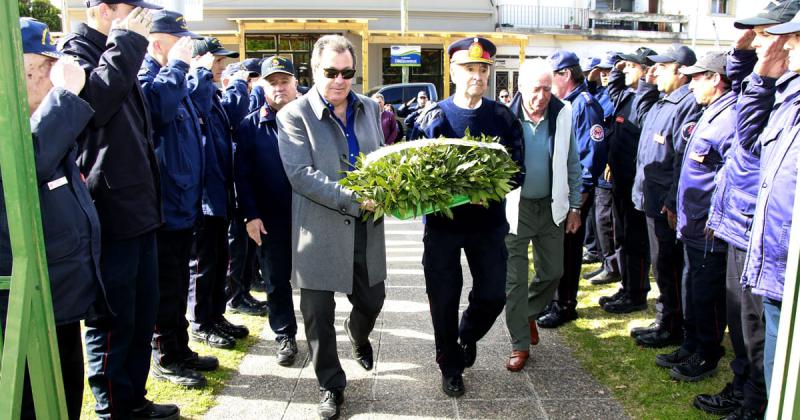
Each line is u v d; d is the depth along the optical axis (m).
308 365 3.82
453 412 3.21
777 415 1.68
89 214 2.37
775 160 2.40
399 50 16.08
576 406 3.26
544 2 21.95
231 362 3.85
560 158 3.75
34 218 1.61
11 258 2.03
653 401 3.29
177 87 3.18
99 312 2.49
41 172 2.06
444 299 3.30
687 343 3.65
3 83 1.51
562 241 3.90
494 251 3.34
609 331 4.33
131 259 2.77
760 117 2.71
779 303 2.42
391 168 2.91
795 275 1.61
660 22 23.06
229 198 4.14
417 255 6.60
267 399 3.37
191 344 4.13
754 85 2.73
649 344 4.00
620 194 4.74
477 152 3.06
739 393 3.09
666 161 3.87
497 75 21.36
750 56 3.08
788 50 2.53
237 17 19.72
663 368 3.70
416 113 10.45
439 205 2.89
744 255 2.84
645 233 4.60
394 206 2.86
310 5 20.08
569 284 4.43
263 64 3.84
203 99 3.75
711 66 3.39
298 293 5.30
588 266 6.14
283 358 3.79
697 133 3.30
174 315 3.47
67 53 2.65
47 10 21.31
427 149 2.99
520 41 18.91
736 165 2.85
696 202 3.29
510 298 3.71
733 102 3.15
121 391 2.86
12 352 1.56
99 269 2.48
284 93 3.82
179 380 3.47
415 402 3.33
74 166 2.38
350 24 17.45
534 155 3.73
